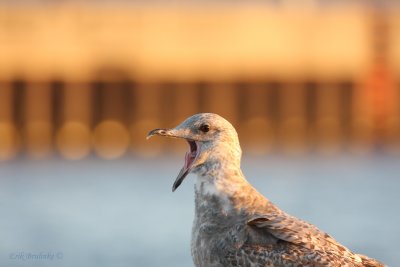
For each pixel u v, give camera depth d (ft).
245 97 132.26
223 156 32.07
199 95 131.85
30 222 73.82
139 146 133.80
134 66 127.44
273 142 135.85
